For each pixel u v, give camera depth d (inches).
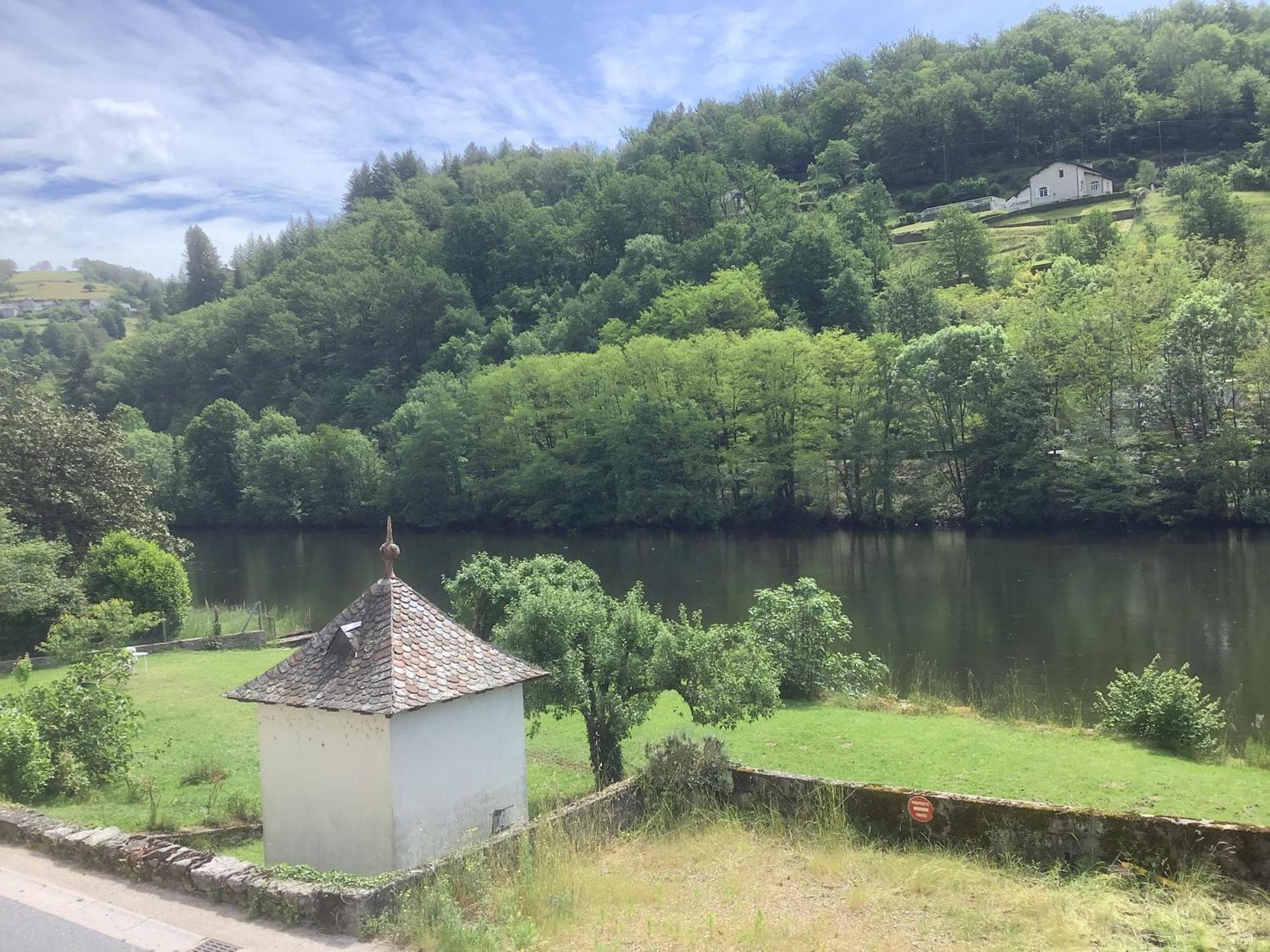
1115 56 6309.1
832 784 451.8
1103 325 2496.3
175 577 1551.4
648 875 390.9
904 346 2738.7
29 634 1409.9
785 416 2883.9
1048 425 2488.9
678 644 656.4
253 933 319.6
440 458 3415.4
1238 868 350.6
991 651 1306.6
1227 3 6825.8
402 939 309.9
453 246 5644.7
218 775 726.5
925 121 6063.0
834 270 3676.2
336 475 3683.6
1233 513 2231.8
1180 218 3722.9
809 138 6771.7
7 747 593.6
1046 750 832.3
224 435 3969.0
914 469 2687.0
